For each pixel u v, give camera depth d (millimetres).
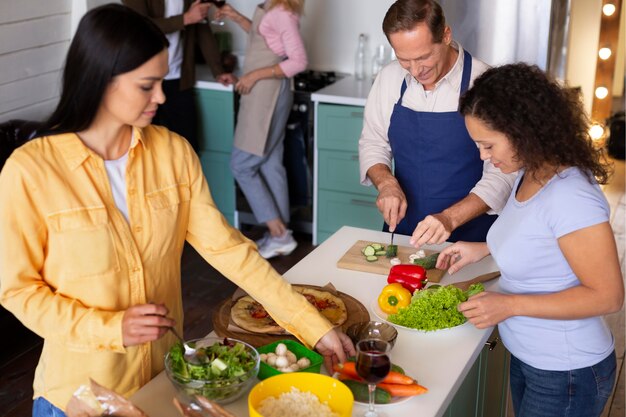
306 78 4773
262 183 4605
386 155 2914
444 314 2068
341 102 4387
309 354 1893
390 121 2848
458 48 2689
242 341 1984
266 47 4336
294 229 4969
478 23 4129
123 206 1775
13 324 3721
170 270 1888
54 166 1680
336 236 2799
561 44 4543
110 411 1562
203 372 1699
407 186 2885
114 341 1636
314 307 1959
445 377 1896
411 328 2074
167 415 1729
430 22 2402
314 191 4672
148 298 1829
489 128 1823
